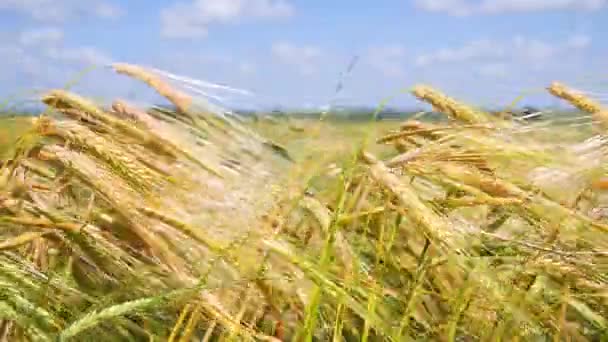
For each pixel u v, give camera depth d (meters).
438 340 1.22
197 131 1.26
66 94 1.17
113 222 1.13
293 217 1.25
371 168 1.19
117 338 1.10
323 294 1.16
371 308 1.12
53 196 1.19
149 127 1.18
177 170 1.19
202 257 1.12
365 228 1.20
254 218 1.16
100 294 1.15
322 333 1.20
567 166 1.31
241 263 1.11
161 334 1.13
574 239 1.29
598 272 1.25
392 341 1.12
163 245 1.12
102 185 1.11
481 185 1.26
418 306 1.24
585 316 1.22
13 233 1.17
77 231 1.12
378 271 1.20
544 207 1.27
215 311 1.10
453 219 1.27
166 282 1.13
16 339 1.07
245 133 1.28
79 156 1.12
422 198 1.25
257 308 1.16
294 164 1.26
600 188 1.32
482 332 1.22
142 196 1.13
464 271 1.19
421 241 1.30
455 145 1.29
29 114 1.15
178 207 1.15
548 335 1.24
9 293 1.08
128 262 1.15
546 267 1.25
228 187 1.19
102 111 1.18
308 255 1.19
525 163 1.31
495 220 1.32
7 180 1.15
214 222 1.14
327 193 1.27
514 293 1.21
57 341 1.00
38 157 1.14
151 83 1.21
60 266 1.17
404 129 1.34
